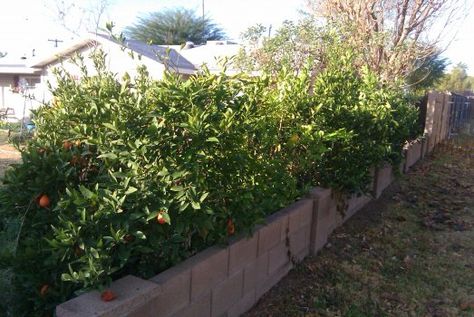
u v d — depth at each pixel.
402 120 6.88
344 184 5.36
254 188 3.39
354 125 5.25
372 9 10.19
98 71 3.79
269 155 3.91
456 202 7.27
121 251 2.52
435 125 12.00
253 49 9.19
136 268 2.84
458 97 16.20
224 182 3.11
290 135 4.32
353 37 9.59
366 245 5.26
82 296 2.35
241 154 3.12
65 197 2.73
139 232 2.52
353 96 5.45
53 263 2.56
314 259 4.71
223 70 3.15
